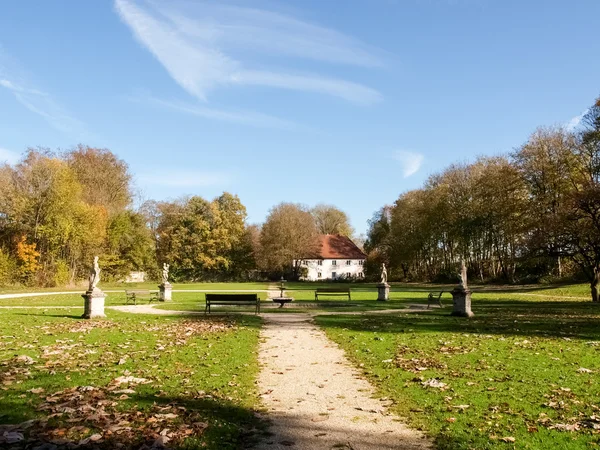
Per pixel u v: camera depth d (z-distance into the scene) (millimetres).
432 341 13422
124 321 17812
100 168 59625
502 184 51031
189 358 10586
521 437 5816
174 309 24188
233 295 21750
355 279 87062
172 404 6973
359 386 8539
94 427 5887
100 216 53688
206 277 81938
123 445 5344
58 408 6551
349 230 113375
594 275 30641
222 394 7738
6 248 47500
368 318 19969
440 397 7625
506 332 15258
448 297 35156
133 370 9180
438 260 70062
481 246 60531
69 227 48688
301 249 83062
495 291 42156
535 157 46156
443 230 65625
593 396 7559
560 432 5977
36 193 47750
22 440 5340
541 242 32000
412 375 9219
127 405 6828
